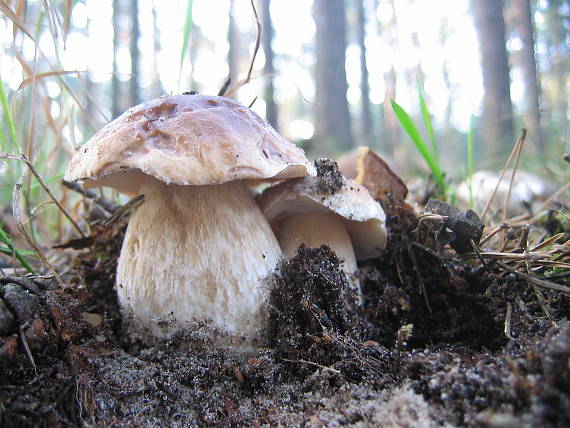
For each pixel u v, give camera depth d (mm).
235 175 139
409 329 135
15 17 186
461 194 371
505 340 151
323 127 1113
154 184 166
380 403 125
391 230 201
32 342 131
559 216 225
